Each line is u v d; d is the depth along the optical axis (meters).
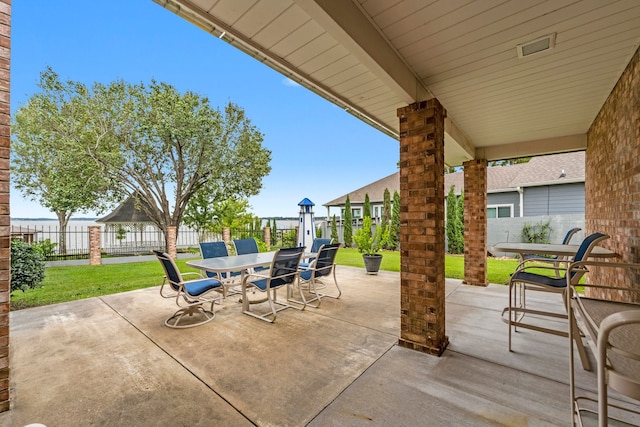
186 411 1.98
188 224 15.42
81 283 6.24
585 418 1.86
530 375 2.38
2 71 1.96
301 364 2.59
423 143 2.82
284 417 1.91
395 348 2.90
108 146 12.83
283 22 2.05
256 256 4.84
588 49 2.44
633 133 2.60
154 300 4.68
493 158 5.55
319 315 3.95
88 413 1.97
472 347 2.91
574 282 2.55
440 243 2.88
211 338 3.17
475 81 3.01
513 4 1.90
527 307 4.19
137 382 2.33
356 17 1.94
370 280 6.36
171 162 14.42
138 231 14.90
